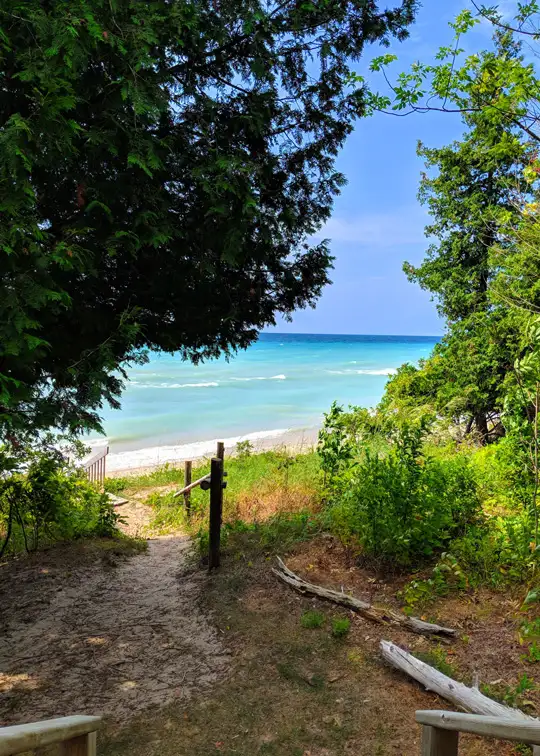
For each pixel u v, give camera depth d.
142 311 4.24
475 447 10.79
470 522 5.71
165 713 3.54
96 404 3.62
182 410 30.36
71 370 3.41
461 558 5.00
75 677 4.05
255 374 50.28
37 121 2.87
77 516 7.84
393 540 5.05
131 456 19.53
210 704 3.61
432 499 5.27
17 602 5.45
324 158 5.12
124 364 4.18
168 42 3.74
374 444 9.60
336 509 6.31
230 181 3.85
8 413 3.18
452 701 3.31
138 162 3.37
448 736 1.98
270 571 5.48
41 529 7.47
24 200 2.86
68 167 3.46
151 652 4.38
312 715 3.39
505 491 6.62
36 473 7.15
